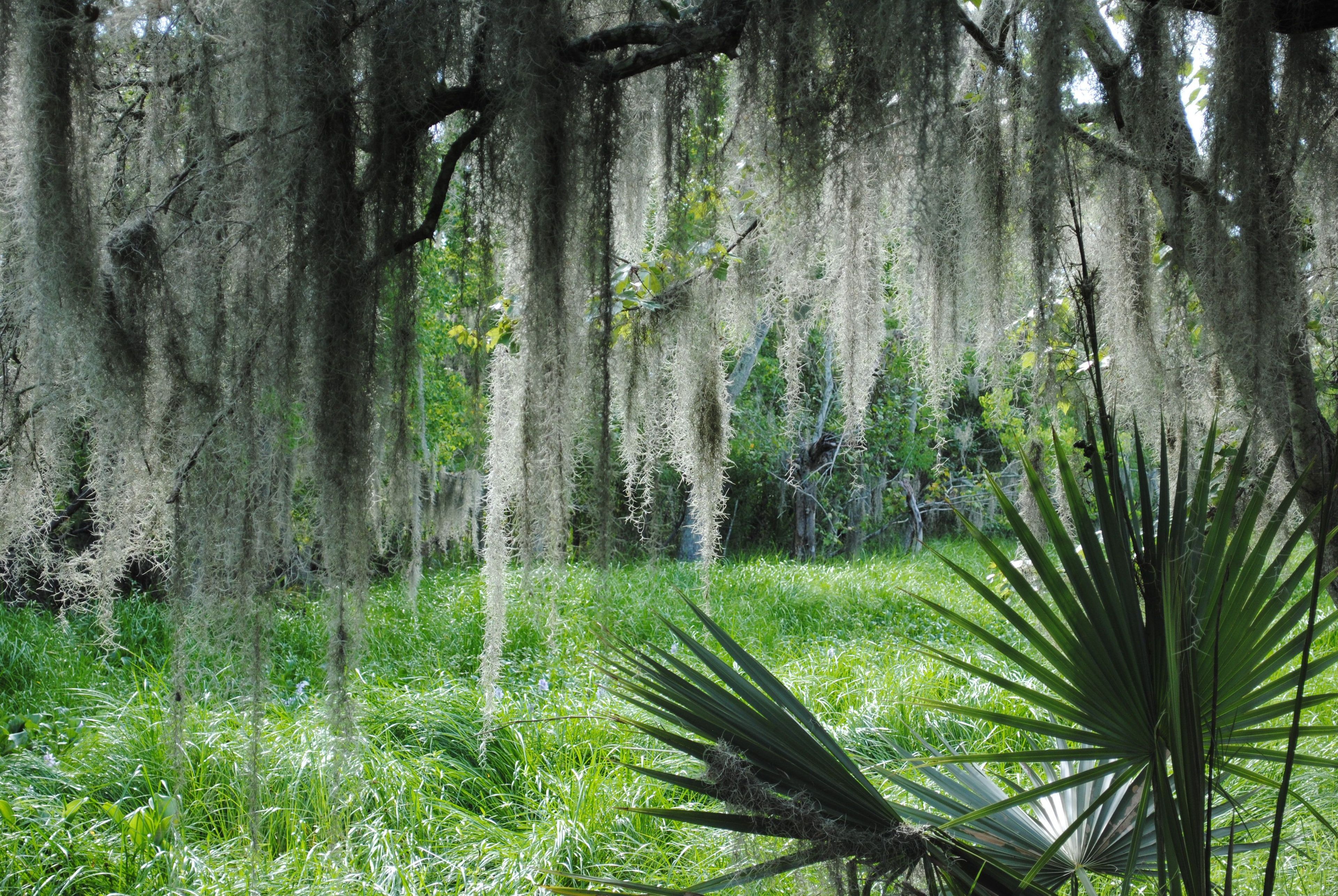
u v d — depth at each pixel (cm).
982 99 209
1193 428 254
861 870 195
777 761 179
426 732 460
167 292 218
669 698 196
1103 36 228
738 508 1503
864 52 188
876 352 254
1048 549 523
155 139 219
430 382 997
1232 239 192
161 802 348
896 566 1178
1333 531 154
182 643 216
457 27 197
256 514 207
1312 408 229
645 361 311
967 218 212
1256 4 172
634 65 204
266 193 194
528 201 198
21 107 198
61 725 478
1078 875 196
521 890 317
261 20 188
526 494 244
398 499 226
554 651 245
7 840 334
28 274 199
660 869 337
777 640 701
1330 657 168
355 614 210
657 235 268
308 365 203
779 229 240
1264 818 317
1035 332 250
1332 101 188
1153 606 163
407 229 205
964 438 1252
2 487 255
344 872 321
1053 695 479
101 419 226
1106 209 228
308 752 397
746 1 201
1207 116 188
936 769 235
